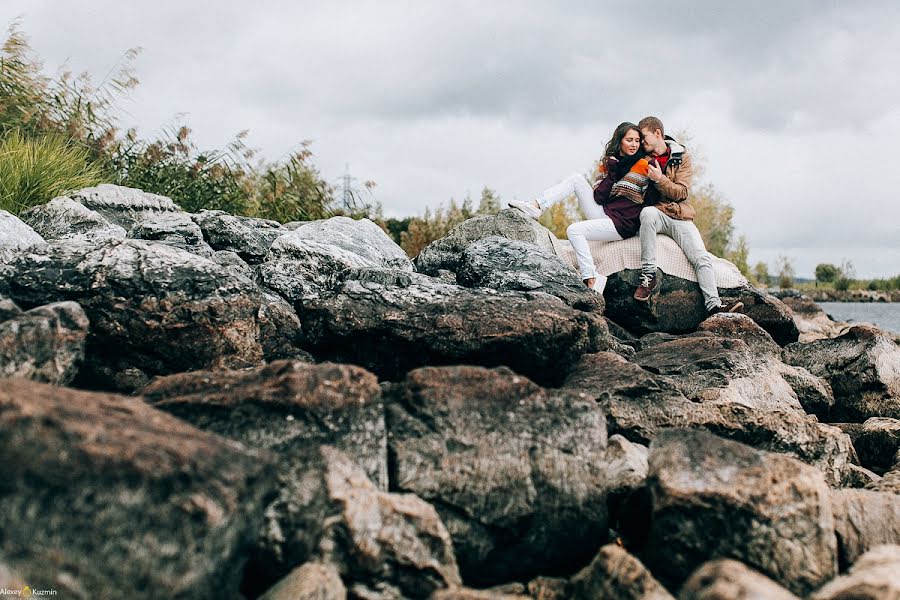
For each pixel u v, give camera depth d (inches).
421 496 166.1
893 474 218.2
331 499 143.5
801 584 153.3
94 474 117.3
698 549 157.8
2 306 191.3
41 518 116.4
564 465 172.2
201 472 124.0
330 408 162.9
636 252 371.9
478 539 166.1
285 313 252.7
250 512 130.6
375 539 143.9
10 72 430.9
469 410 172.9
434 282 263.9
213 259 269.0
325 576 135.7
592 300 308.8
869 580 136.9
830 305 1921.8
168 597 118.1
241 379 171.2
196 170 435.8
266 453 141.9
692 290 370.3
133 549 117.3
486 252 329.4
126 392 223.0
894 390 313.1
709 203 1044.5
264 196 463.2
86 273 222.8
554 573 172.9
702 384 265.1
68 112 436.5
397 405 175.3
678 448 168.6
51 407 125.3
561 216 797.9
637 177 366.0
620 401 227.5
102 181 402.0
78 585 116.2
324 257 283.3
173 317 222.1
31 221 307.0
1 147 373.7
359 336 245.8
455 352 239.1
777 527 154.9
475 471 167.8
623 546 177.9
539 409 175.9
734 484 158.1
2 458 117.0
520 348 240.5
